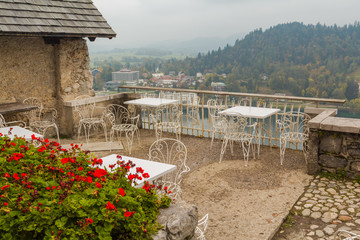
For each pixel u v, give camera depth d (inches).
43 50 301.6
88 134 293.4
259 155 257.9
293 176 211.2
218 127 266.1
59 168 103.0
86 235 74.7
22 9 279.1
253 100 287.7
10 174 102.0
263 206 171.0
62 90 311.4
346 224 150.3
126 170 105.8
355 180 199.0
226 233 145.6
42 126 266.2
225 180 207.8
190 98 320.8
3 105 268.4
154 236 82.6
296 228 150.9
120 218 79.0
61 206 79.0
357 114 234.8
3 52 274.2
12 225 75.7
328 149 206.2
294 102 265.1
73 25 302.4
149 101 311.0
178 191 150.9
